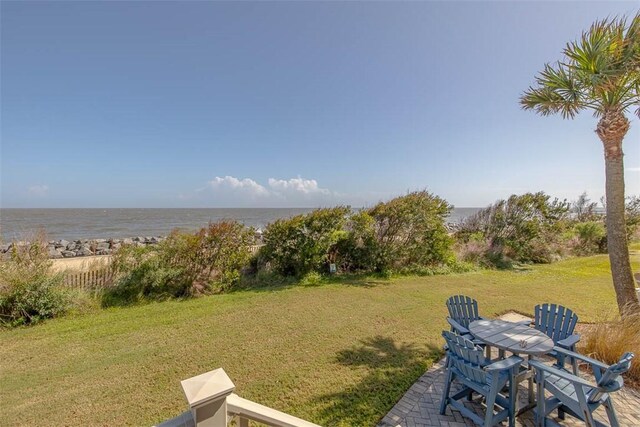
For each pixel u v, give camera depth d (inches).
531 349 111.9
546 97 207.6
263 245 353.1
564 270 403.9
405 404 122.5
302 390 132.6
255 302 263.0
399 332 196.7
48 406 122.7
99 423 112.8
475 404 121.3
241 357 163.3
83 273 255.1
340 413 116.6
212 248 306.5
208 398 51.2
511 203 491.2
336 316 227.0
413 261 394.3
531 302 263.6
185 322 215.8
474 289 306.8
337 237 363.9
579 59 178.5
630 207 693.3
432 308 246.2
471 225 523.2
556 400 112.8
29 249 237.1
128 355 166.1
